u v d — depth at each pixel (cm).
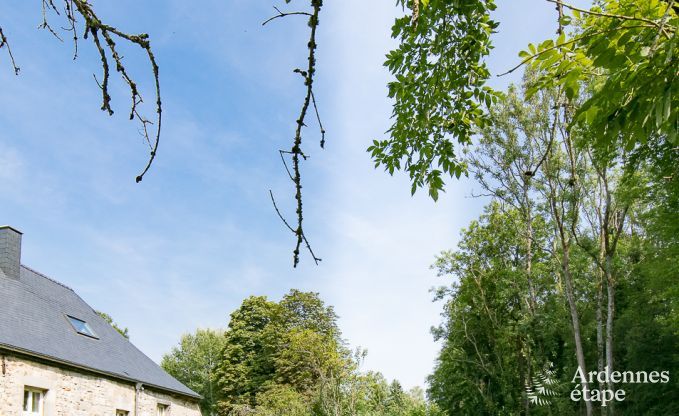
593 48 325
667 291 1606
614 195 1817
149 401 1698
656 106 266
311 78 211
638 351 2038
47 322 1521
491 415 2209
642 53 303
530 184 1911
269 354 3816
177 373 4638
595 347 2302
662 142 1084
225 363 3950
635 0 351
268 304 4169
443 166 523
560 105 406
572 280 2220
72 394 1373
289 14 208
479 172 1998
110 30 197
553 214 1959
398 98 506
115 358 1675
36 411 1276
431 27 404
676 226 1442
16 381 1207
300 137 215
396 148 541
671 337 1983
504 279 2347
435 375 2641
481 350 2425
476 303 2427
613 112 329
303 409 2450
